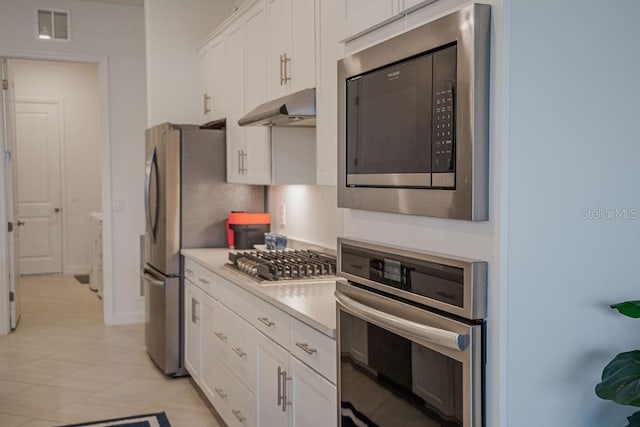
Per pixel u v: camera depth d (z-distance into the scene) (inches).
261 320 105.7
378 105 68.9
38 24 211.0
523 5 52.8
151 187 178.7
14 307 218.1
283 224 169.3
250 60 146.0
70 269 346.3
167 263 168.1
